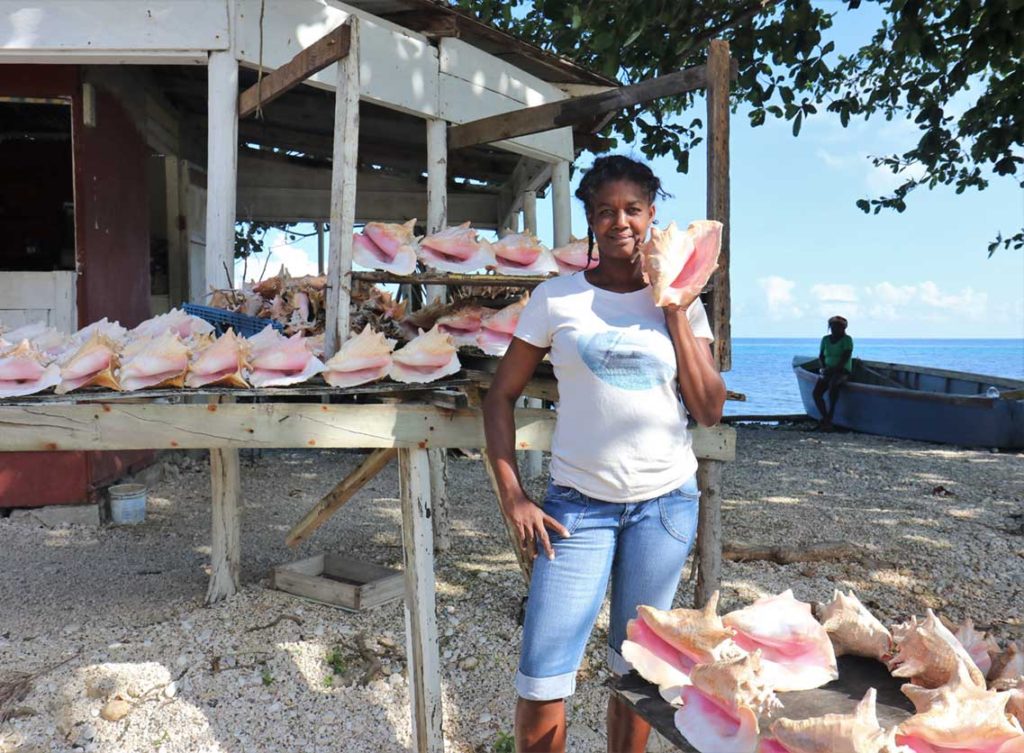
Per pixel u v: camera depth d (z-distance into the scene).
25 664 2.98
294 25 4.09
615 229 1.93
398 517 5.26
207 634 3.22
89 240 5.01
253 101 3.60
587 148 6.48
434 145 4.59
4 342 2.61
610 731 2.14
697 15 5.71
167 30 3.91
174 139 6.71
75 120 4.90
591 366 1.91
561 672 2.00
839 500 5.86
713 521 2.81
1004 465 7.50
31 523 4.88
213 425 2.49
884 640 1.81
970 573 4.17
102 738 2.61
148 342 2.58
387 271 2.72
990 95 6.70
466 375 2.67
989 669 1.80
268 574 3.99
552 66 5.27
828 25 7.10
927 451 8.37
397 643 3.20
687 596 3.93
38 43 3.96
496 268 2.87
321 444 2.51
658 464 1.95
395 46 4.28
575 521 1.98
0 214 7.79
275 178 7.61
